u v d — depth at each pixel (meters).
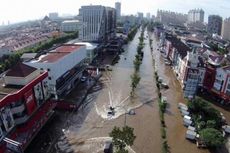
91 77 107.69
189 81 89.38
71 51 97.19
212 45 191.38
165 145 56.53
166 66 136.25
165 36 178.38
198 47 151.25
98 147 56.50
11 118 52.50
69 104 74.38
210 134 56.88
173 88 100.12
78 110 74.94
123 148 50.31
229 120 74.44
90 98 85.00
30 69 62.56
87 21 173.38
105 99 84.62
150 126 67.19
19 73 59.06
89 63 132.75
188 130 63.69
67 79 89.94
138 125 67.38
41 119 62.03
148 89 96.94
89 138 60.00
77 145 57.16
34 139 58.69
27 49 160.38
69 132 62.50
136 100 85.06
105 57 152.88
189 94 88.62
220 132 60.19
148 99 86.56
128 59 150.25
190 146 59.03
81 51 107.81
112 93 90.56
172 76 117.38
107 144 55.66
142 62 143.62
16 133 53.31
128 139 48.88
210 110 71.62
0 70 117.50
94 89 94.31
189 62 93.00
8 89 56.81
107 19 196.75
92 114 72.69
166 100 84.50
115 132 49.56
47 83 72.00
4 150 47.72
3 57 138.75
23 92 54.75
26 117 56.69
